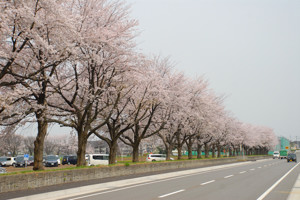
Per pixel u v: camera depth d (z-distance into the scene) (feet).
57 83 59.57
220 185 48.85
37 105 52.49
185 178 63.82
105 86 67.97
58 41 49.98
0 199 34.42
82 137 67.21
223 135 192.34
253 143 281.54
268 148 420.77
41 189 43.27
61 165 155.12
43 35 49.75
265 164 138.72
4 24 40.19
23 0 42.19
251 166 118.93
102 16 64.80
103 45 62.80
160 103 95.61
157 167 88.28
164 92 85.81
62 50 50.72
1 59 50.42
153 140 141.59
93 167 61.16
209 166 118.93
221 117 170.91
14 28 43.21
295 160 170.30
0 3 38.93
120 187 47.09
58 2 51.55
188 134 139.85
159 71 103.86
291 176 67.72
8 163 167.53
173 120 115.65
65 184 50.11
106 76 69.00
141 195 36.88
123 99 86.94
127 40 69.05
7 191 40.34
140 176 68.13
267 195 36.91
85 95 63.62
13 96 48.62
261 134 319.27
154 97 85.92
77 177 55.31
